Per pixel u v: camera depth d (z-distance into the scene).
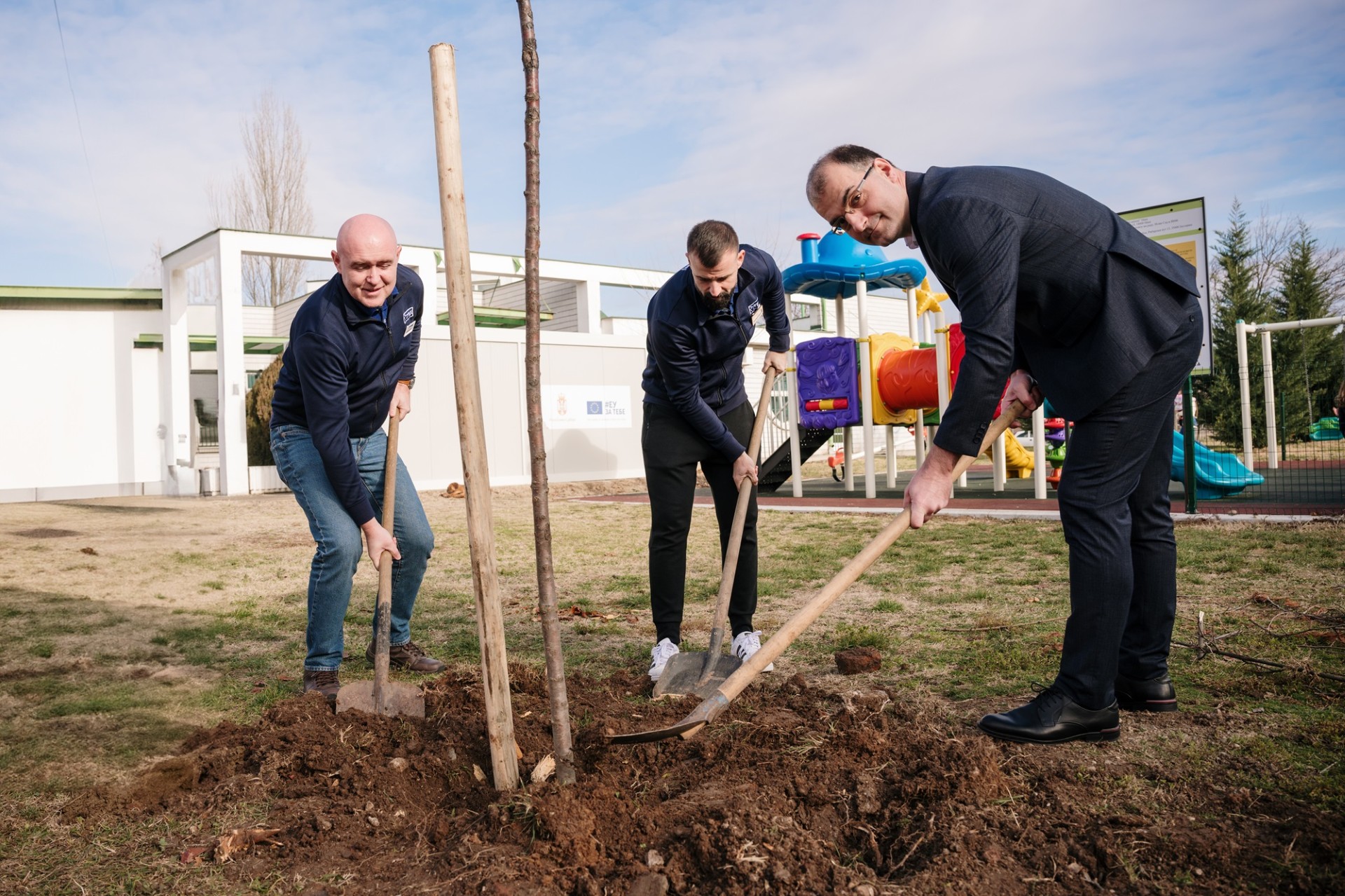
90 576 6.19
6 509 12.49
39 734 2.85
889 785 2.19
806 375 11.96
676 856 1.88
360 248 2.97
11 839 2.11
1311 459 15.52
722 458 3.51
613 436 16.58
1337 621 3.73
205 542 8.23
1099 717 2.48
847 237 11.70
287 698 3.10
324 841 2.05
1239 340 12.72
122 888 1.87
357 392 3.27
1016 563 5.79
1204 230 12.23
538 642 4.09
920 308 12.33
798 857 1.82
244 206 32.72
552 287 22.69
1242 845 1.86
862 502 10.58
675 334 3.19
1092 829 1.93
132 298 15.47
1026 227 2.34
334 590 3.22
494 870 1.83
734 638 3.61
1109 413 2.44
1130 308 2.37
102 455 15.35
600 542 7.75
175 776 2.44
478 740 2.54
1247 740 2.45
